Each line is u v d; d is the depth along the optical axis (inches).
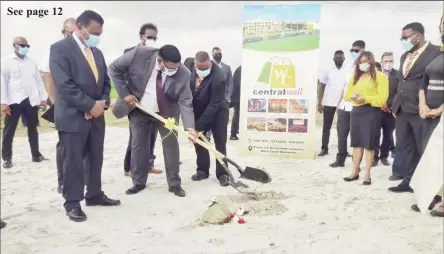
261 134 282.2
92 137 164.1
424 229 147.2
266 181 181.0
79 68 150.1
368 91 199.0
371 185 209.0
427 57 184.9
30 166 251.8
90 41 151.6
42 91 257.4
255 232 142.9
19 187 205.0
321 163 266.2
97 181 170.7
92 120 161.0
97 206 172.6
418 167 136.3
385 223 153.5
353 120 208.2
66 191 156.2
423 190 133.6
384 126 255.4
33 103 251.0
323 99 288.5
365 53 196.4
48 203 178.2
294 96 274.4
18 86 241.8
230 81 350.9
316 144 342.0
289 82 273.6
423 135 177.6
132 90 181.0
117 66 177.2
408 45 189.6
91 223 153.0
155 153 294.5
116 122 430.6
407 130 199.6
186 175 229.8
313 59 268.7
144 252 127.0
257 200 183.3
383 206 174.6
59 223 153.0
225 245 131.6
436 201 172.6
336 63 280.1
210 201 179.3
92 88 154.2
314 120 273.3
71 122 150.8
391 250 128.5
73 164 154.4
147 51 177.9
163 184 207.6
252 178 181.9
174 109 188.5
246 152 286.0
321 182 215.9
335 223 153.2
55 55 146.8
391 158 290.0
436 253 126.6
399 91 196.2
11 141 246.8
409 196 188.9
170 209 169.2
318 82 294.7
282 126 278.1
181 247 130.4
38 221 155.3
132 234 142.0
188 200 181.5
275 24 270.1
